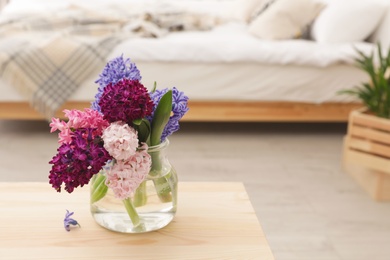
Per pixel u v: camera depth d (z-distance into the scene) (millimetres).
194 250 978
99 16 3088
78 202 1159
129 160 918
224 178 2312
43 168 2369
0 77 2588
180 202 1173
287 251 1740
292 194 2184
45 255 946
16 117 2715
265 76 2688
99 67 2625
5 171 2324
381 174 2125
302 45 2771
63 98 2617
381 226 1941
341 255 1730
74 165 852
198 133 2910
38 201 1154
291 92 2723
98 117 926
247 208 1153
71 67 2625
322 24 2904
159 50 2619
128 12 3377
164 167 1017
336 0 2986
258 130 3008
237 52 2633
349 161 2252
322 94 2742
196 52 2627
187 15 3260
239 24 3430
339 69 2705
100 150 875
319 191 2225
